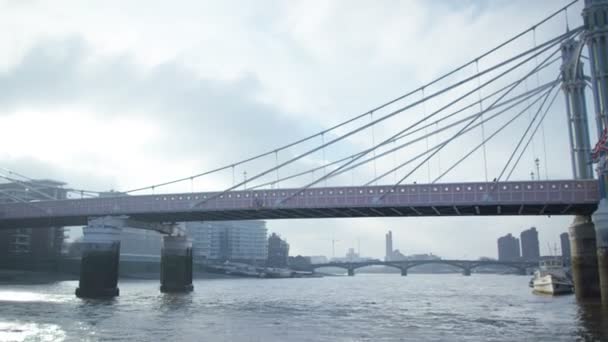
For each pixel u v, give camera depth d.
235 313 64.00
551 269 113.50
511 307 72.25
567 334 44.41
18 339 42.09
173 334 45.44
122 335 44.62
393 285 173.25
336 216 89.00
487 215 82.19
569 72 84.31
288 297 98.19
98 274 89.38
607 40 71.81
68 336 43.84
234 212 88.81
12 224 116.06
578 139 83.62
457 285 171.62
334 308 72.62
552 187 70.94
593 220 68.00
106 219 92.38
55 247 186.12
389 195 77.31
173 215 94.62
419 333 46.25
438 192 75.19
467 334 45.34
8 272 156.00
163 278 105.88
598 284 74.88
